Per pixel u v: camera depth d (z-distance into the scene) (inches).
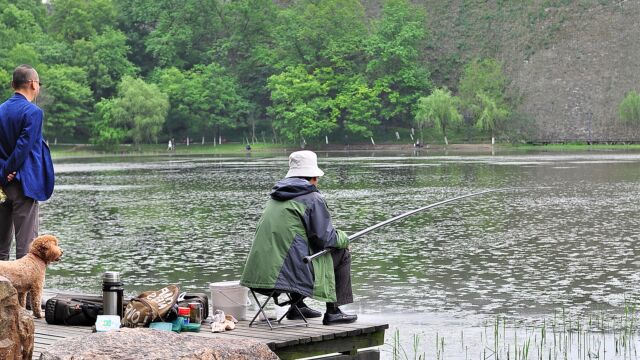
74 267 970.7
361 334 486.6
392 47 6855.3
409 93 6998.0
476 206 1649.9
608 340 627.5
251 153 5797.2
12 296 314.2
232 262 999.6
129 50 7573.8
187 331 467.8
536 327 671.8
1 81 5841.5
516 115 6771.7
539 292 808.3
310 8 7214.6
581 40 7436.0
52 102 6343.5
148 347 300.7
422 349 604.4
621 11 7603.4
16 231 533.3
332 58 6889.8
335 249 487.2
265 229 473.7
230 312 509.7
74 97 6412.4
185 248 1116.5
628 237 1179.3
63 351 295.1
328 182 2374.5
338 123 6899.6
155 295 465.7
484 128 6417.3
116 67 7160.4
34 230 537.0
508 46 7554.1
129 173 3019.2
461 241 1164.5
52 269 958.4
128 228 1349.7
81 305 486.9
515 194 1898.4
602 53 7293.3
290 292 467.8
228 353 306.5
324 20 7071.9
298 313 510.9
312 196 474.3
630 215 1451.8
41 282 487.5
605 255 1026.7
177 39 7618.1
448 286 841.5
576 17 7628.0
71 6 7765.8
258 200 1833.2
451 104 6240.2
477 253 1054.4
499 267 951.0
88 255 1063.6
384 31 6963.6
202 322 494.0
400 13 7017.7
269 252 470.0
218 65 7190.0
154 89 6353.3
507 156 4298.7
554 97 7003.0
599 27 7500.0
